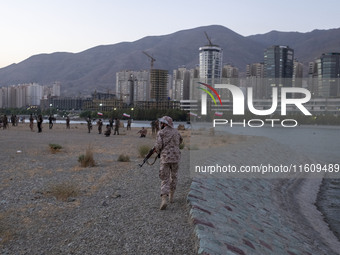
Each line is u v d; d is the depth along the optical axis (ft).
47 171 33.73
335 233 24.59
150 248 14.52
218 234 16.24
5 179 29.09
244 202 26.53
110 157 47.26
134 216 18.83
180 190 25.32
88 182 28.66
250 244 16.93
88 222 17.90
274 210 28.19
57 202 21.99
